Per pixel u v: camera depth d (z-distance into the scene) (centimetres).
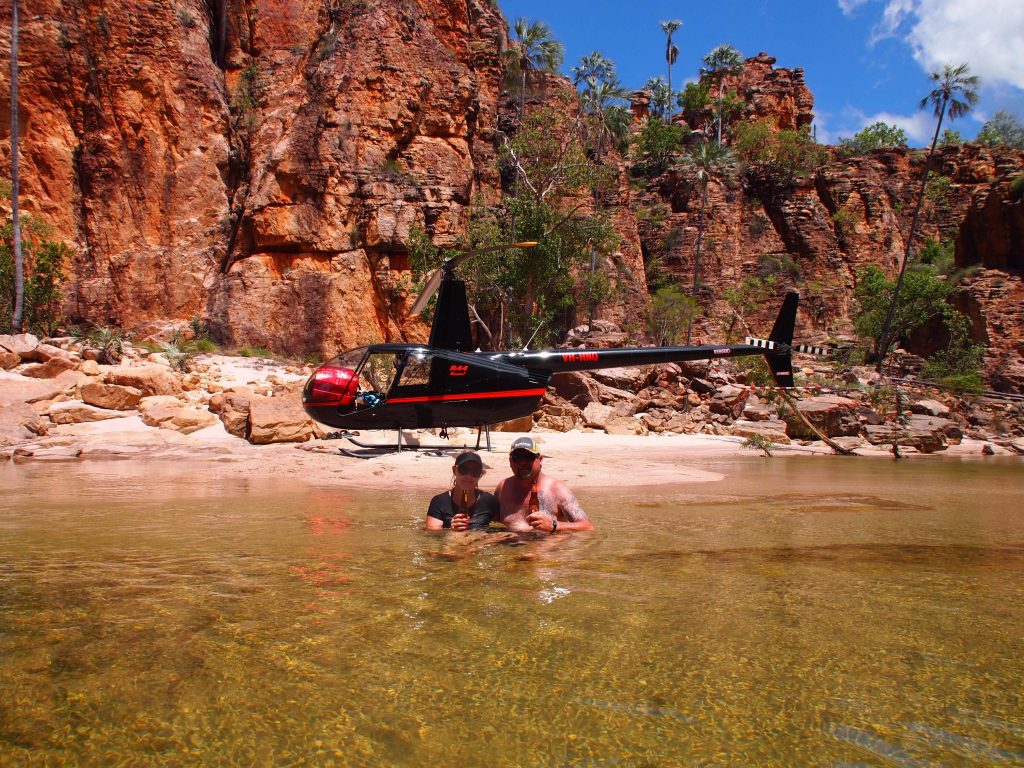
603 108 4856
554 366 1111
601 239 3119
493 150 3722
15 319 2255
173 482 749
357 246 2995
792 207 5550
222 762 138
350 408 1062
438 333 1106
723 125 6344
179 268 2795
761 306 5100
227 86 3139
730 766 137
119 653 196
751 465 1181
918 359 4275
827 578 292
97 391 1458
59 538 386
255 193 2931
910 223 5806
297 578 286
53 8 2748
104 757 140
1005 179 4356
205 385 1798
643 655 197
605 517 498
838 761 139
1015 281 4172
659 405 2230
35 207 2678
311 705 164
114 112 2798
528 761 139
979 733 152
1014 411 2903
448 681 178
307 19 3238
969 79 4275
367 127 3092
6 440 1171
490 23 4103
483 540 387
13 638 208
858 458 1525
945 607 248
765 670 187
